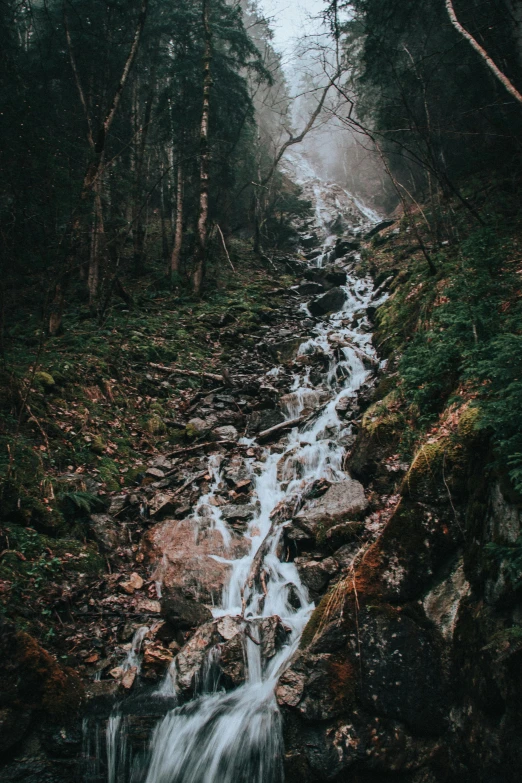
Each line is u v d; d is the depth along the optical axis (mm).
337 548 5320
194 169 16547
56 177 9086
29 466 5961
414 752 3449
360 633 3861
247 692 4172
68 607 4844
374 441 6215
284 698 3729
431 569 4062
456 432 4426
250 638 4504
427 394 5785
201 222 14500
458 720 3426
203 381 9961
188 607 4984
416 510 4258
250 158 22484
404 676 3664
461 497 4148
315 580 5027
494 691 3178
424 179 18078
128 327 11156
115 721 3957
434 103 14148
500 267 6227
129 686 4215
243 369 10570
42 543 5285
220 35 16828
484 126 14695
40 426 6445
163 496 6602
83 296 12797
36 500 5602
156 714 4043
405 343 8484
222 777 3752
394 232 17625
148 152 17359
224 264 17516
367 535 5238
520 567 3117
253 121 19141
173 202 17922
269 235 22844
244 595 5172
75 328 10508
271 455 7523
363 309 12695
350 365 9594
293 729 3676
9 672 3830
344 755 3463
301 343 11227
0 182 8320
